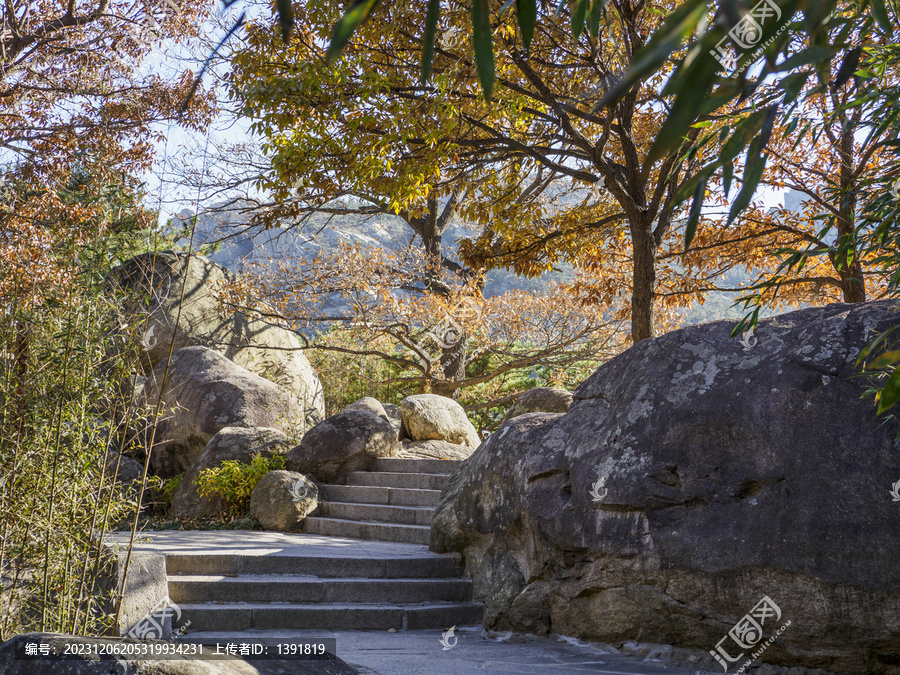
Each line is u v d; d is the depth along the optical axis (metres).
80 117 13.34
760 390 5.05
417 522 8.83
